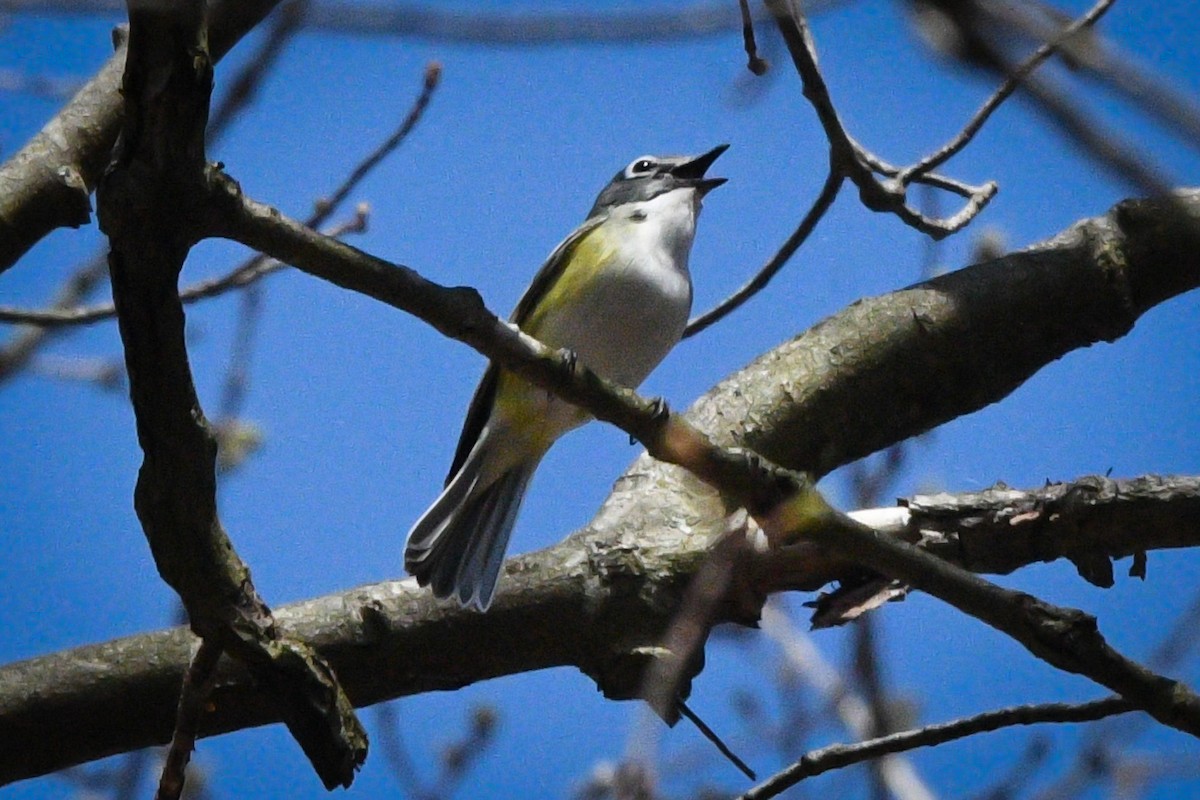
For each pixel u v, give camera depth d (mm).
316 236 6973
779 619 12297
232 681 8695
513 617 9078
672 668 6793
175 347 6582
